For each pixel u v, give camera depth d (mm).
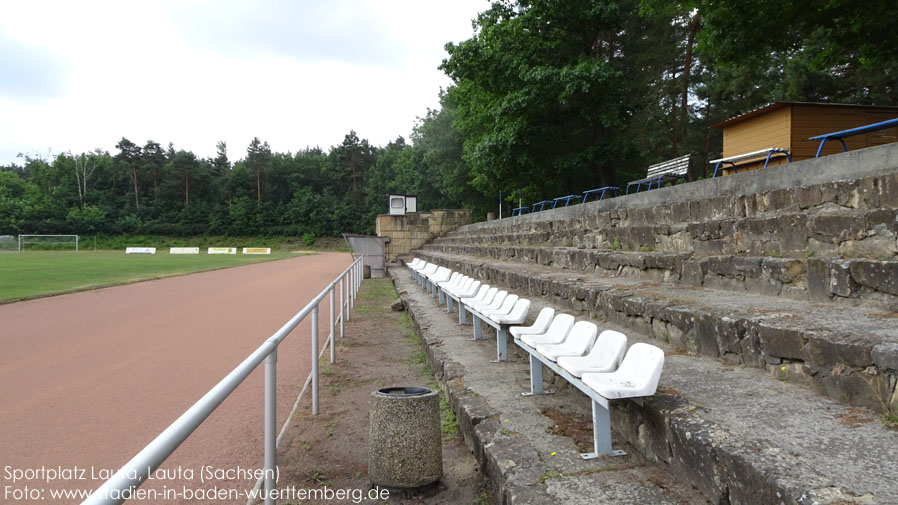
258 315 12922
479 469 3783
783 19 9273
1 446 4555
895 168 4598
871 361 2893
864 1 8406
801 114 9820
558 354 3980
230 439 4680
